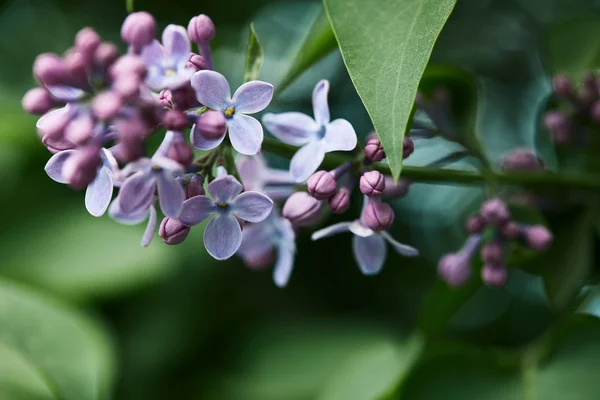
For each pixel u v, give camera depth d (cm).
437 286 43
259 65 36
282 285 38
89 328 45
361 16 34
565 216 42
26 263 51
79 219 53
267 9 53
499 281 40
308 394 53
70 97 32
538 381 41
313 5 53
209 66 36
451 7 33
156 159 33
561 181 41
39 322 44
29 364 43
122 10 55
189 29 36
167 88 34
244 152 34
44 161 54
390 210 36
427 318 44
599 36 43
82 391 44
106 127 33
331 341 55
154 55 34
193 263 53
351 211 49
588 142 43
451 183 40
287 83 41
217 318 55
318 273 55
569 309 43
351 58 33
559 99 43
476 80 41
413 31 33
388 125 33
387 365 45
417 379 42
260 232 38
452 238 52
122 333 53
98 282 50
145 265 50
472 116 41
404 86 33
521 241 40
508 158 42
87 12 55
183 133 34
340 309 56
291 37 52
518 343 52
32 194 54
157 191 34
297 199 36
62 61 32
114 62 32
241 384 54
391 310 55
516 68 51
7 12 56
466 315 53
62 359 44
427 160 47
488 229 42
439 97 41
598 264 43
